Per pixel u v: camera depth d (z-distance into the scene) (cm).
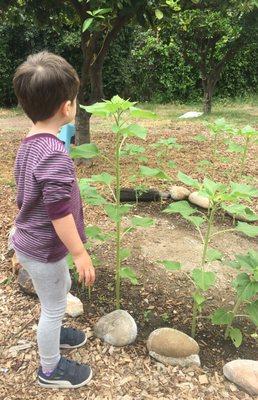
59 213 166
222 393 210
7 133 795
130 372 220
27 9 498
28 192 174
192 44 1055
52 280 189
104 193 431
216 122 450
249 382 211
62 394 206
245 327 260
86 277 180
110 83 1365
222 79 1462
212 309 274
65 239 171
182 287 295
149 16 436
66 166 168
